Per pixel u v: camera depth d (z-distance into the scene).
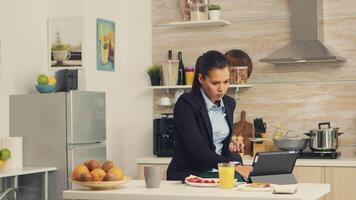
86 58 6.08
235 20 6.26
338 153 5.75
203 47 6.36
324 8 5.97
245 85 6.04
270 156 3.34
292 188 3.03
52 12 6.20
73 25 6.11
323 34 5.96
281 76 6.09
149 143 6.51
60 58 6.12
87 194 3.23
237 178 3.58
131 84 6.56
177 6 6.45
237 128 6.12
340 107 5.91
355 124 5.86
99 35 6.25
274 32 6.13
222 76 3.62
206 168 3.69
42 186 5.43
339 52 5.92
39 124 5.60
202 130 3.65
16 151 5.50
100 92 5.84
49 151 5.56
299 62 6.00
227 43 6.29
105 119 5.92
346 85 5.90
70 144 5.50
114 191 3.23
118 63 6.52
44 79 5.76
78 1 6.10
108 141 6.30
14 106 5.70
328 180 5.44
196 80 3.73
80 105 5.59
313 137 5.70
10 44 5.76
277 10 6.12
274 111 6.11
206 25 6.30
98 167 3.44
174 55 6.44
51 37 6.18
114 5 6.50
